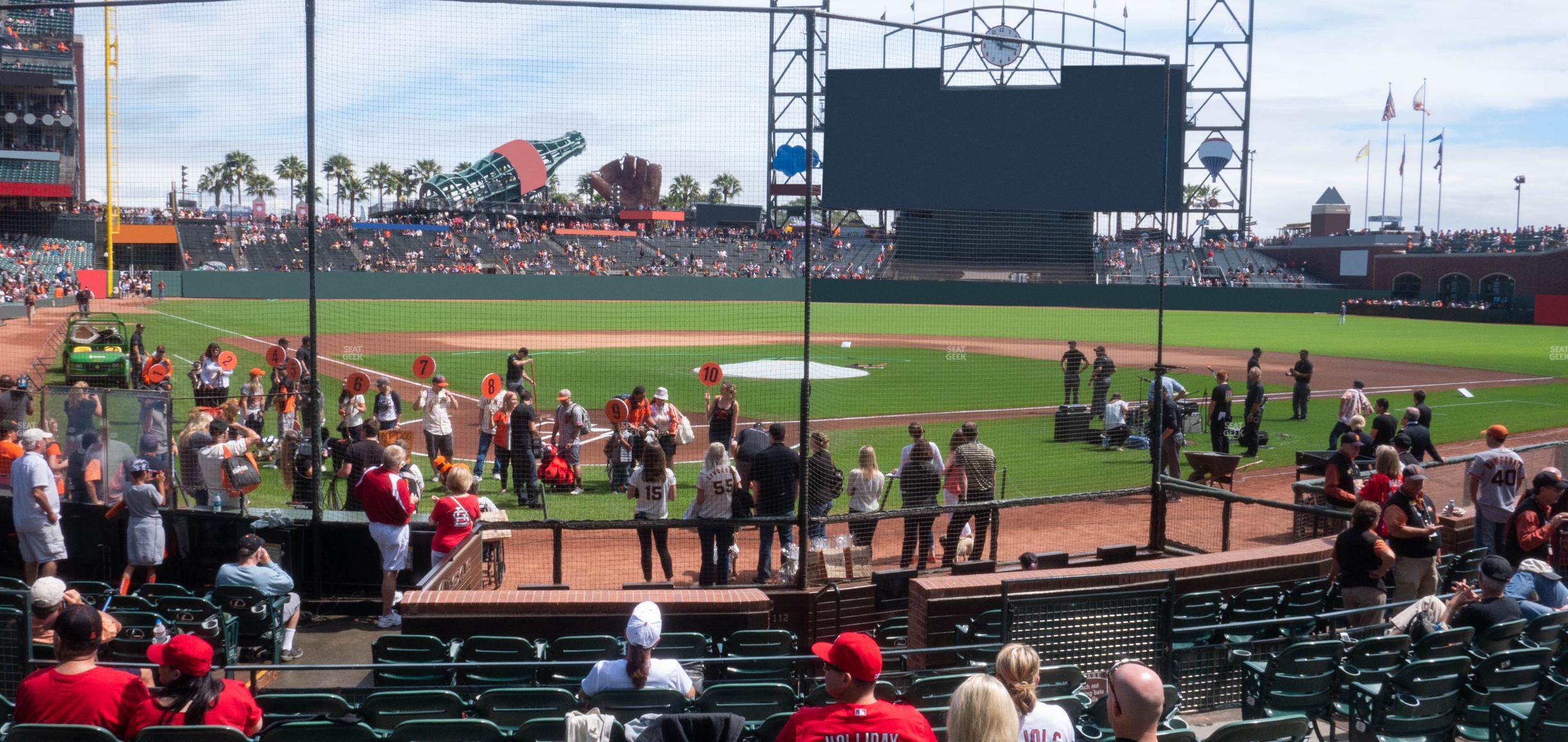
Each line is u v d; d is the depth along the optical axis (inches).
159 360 863.1
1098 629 280.2
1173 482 480.1
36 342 1282.0
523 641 286.2
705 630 331.6
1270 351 1632.6
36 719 207.2
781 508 430.6
